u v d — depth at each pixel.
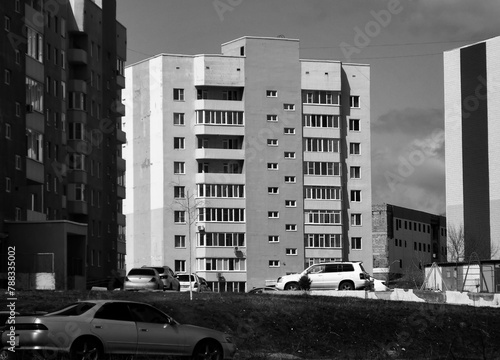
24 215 72.19
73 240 73.31
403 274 139.00
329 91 130.12
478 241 123.94
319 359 34.12
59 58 85.94
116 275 95.88
